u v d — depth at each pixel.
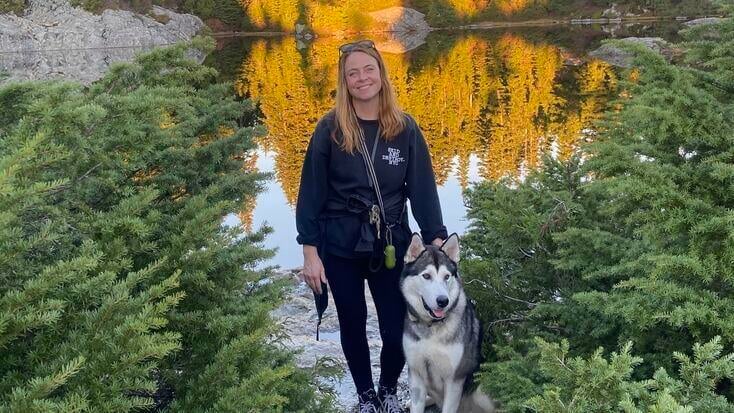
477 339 4.31
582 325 3.34
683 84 3.09
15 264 2.29
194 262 2.93
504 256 4.36
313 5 73.62
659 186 2.79
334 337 6.26
